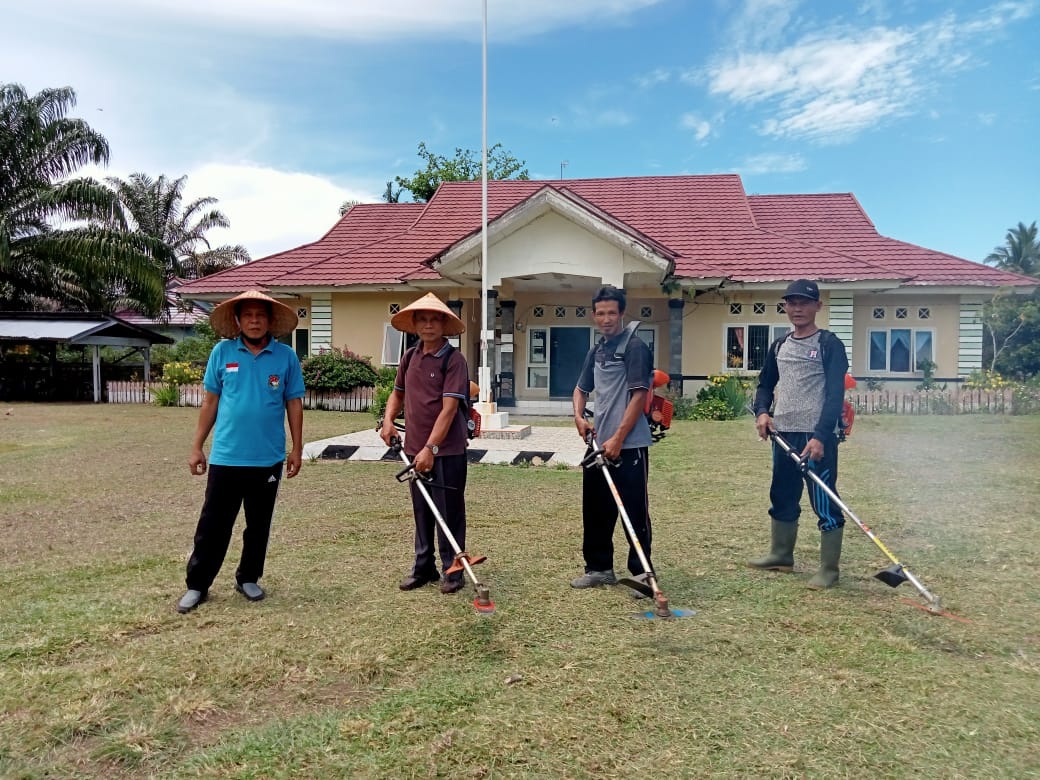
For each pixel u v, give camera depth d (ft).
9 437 38.37
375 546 17.11
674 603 13.14
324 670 10.37
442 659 10.76
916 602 13.08
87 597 13.46
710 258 56.03
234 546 17.19
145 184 119.44
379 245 63.16
